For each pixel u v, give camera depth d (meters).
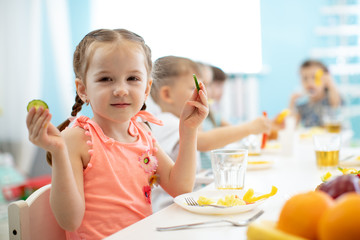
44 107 0.70
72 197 0.81
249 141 1.69
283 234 0.46
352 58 4.90
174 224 0.71
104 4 4.45
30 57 4.06
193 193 0.93
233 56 4.87
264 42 5.11
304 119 3.72
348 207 0.42
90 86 0.97
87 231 0.91
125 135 1.05
